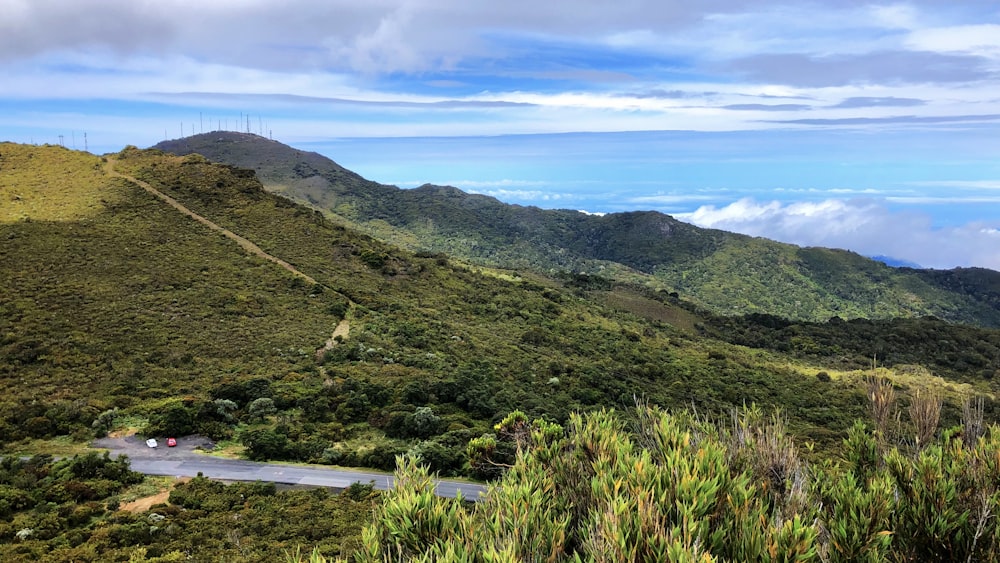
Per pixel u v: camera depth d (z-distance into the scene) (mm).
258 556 19047
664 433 7340
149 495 25906
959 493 6750
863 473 7605
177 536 21391
